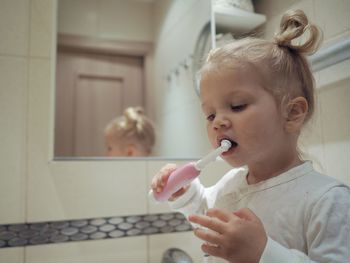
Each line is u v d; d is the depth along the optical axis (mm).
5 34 760
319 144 673
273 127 513
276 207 527
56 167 758
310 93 567
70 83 1370
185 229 830
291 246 489
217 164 868
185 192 675
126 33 1527
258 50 537
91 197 773
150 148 1228
